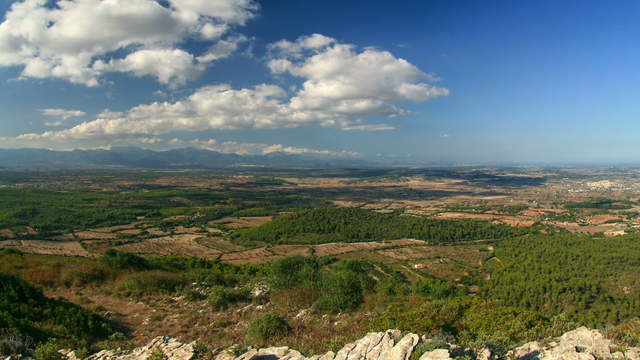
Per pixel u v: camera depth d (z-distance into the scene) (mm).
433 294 63719
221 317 29594
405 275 91375
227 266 68625
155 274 42250
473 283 85188
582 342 15672
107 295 36438
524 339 18594
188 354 17141
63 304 27938
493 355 14945
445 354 13523
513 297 69375
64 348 19688
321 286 35031
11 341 17703
